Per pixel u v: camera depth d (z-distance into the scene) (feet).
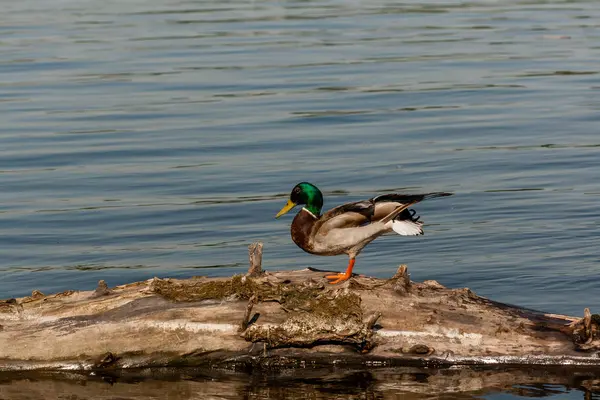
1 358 30.48
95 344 30.45
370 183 55.98
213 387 29.84
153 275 41.70
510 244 45.14
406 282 31.63
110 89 85.25
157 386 29.94
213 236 47.19
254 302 30.30
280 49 105.50
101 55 101.86
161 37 113.80
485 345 30.01
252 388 29.73
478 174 57.77
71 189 55.21
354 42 110.11
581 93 82.84
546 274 41.04
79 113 75.72
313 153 63.31
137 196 53.83
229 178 57.26
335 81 88.38
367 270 42.29
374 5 144.56
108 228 48.26
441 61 98.43
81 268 42.68
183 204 52.24
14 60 98.78
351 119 73.61
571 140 66.33
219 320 30.40
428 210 50.85
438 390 29.27
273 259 43.80
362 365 30.73
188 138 67.51
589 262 42.37
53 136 68.28
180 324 30.48
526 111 76.07
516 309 31.60
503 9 139.33
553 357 29.84
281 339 29.76
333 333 29.53
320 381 30.14
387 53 103.19
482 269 41.91
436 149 64.23
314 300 30.30
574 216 49.14
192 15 133.59
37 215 50.29
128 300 31.27
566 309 37.06
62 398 29.14
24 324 30.91
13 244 45.80
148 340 30.40
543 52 103.50
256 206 51.75
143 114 75.41
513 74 91.71
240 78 89.71
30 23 124.57
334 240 32.91
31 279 41.32
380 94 82.64
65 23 125.18
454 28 121.29
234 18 130.31
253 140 66.85
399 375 30.37
